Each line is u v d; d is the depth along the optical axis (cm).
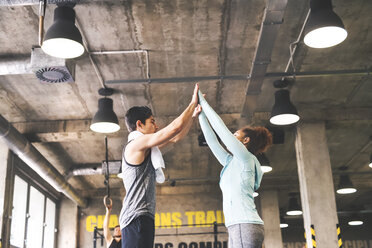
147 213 226
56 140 878
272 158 1166
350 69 693
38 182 1143
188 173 1278
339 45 632
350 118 855
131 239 221
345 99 822
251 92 699
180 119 231
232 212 225
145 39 603
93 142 1006
